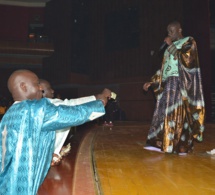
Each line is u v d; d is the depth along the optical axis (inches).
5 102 520.1
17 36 690.2
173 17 537.3
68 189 85.7
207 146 185.6
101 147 175.3
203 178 99.3
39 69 721.6
